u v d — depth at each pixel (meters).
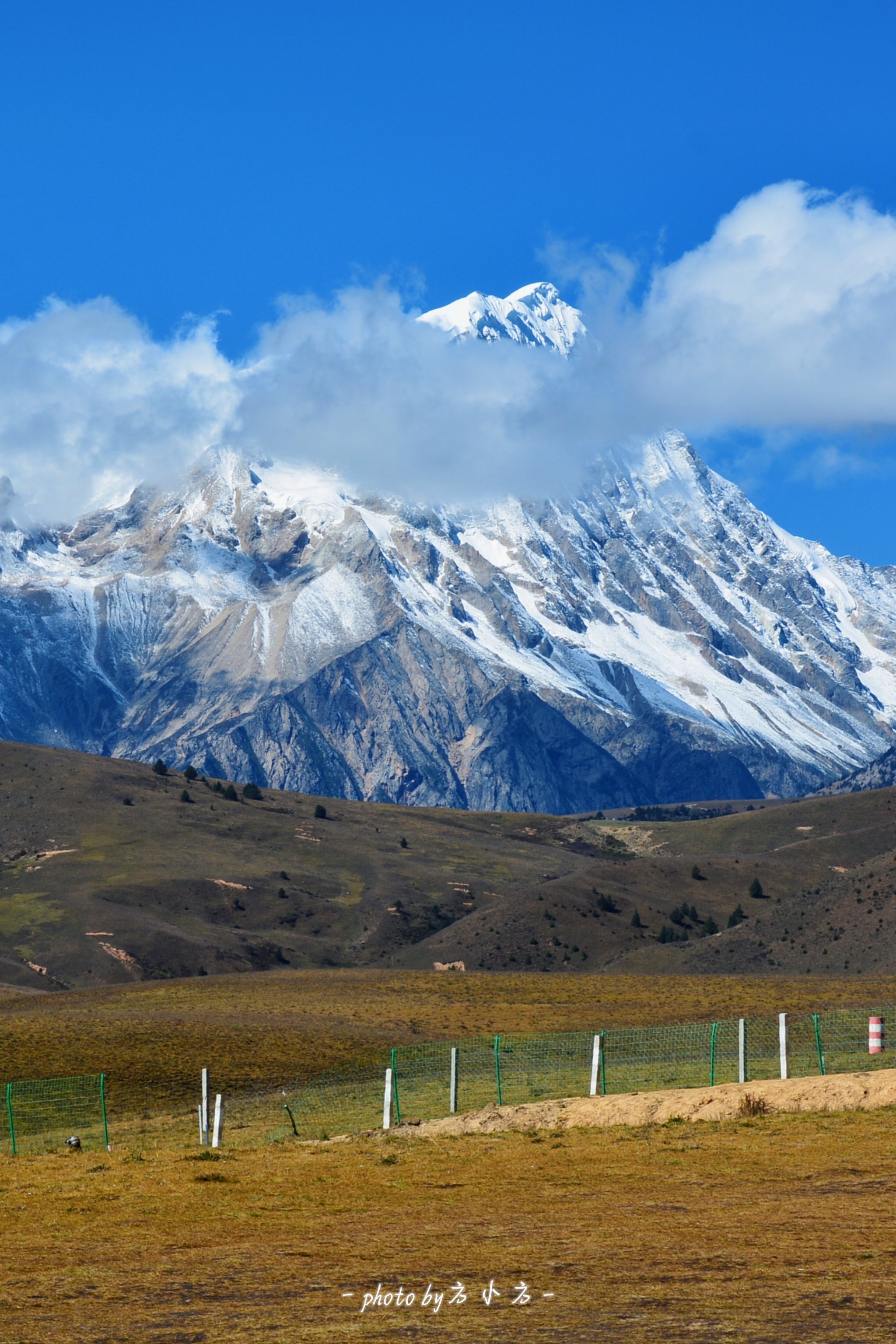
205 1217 49.81
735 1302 33.25
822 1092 64.94
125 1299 37.31
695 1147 56.94
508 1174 54.69
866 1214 43.28
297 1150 66.56
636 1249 39.84
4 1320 35.41
